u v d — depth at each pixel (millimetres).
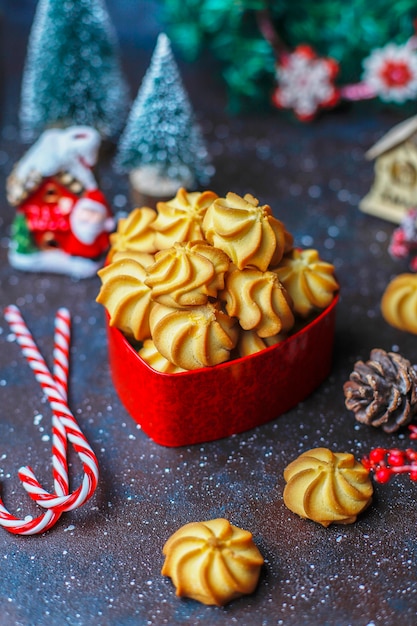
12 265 862
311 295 721
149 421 720
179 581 643
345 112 1039
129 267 710
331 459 680
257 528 684
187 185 909
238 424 728
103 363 784
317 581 658
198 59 1113
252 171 964
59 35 918
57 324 803
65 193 827
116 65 964
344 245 882
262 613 645
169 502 698
